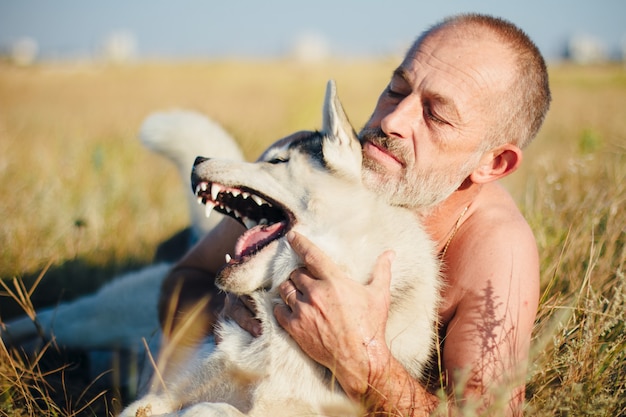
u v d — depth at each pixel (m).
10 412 2.91
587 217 4.14
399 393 2.62
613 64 48.97
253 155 6.82
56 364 3.96
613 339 3.05
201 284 3.68
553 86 21.83
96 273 5.18
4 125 10.48
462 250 3.13
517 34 3.13
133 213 6.16
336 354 2.62
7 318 4.62
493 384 2.66
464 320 2.91
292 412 2.77
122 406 3.43
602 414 2.75
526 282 2.95
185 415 2.51
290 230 2.92
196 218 4.46
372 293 2.72
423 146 3.02
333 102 3.00
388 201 3.10
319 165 3.05
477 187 3.23
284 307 2.81
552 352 3.05
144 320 4.10
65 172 7.16
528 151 8.03
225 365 2.92
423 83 3.01
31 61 61.66
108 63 51.84
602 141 6.27
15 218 5.59
